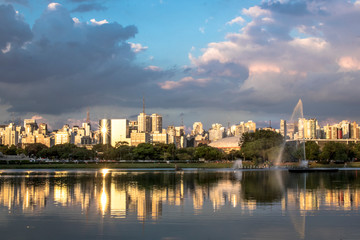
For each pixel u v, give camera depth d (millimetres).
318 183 81125
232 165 195750
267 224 37625
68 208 46594
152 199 54531
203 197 56688
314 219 39812
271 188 70062
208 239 32375
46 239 32469
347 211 44281
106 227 36375
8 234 33969
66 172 139250
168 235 33562
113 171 147625
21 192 63906
